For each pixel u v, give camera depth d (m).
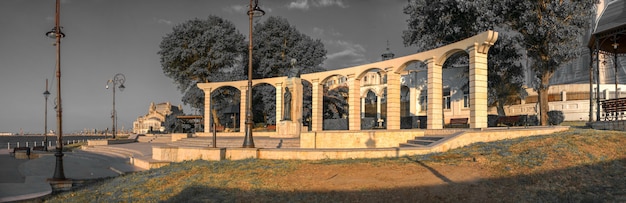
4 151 42.78
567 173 12.34
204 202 12.16
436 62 25.69
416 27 38.38
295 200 11.73
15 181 19.44
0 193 15.47
